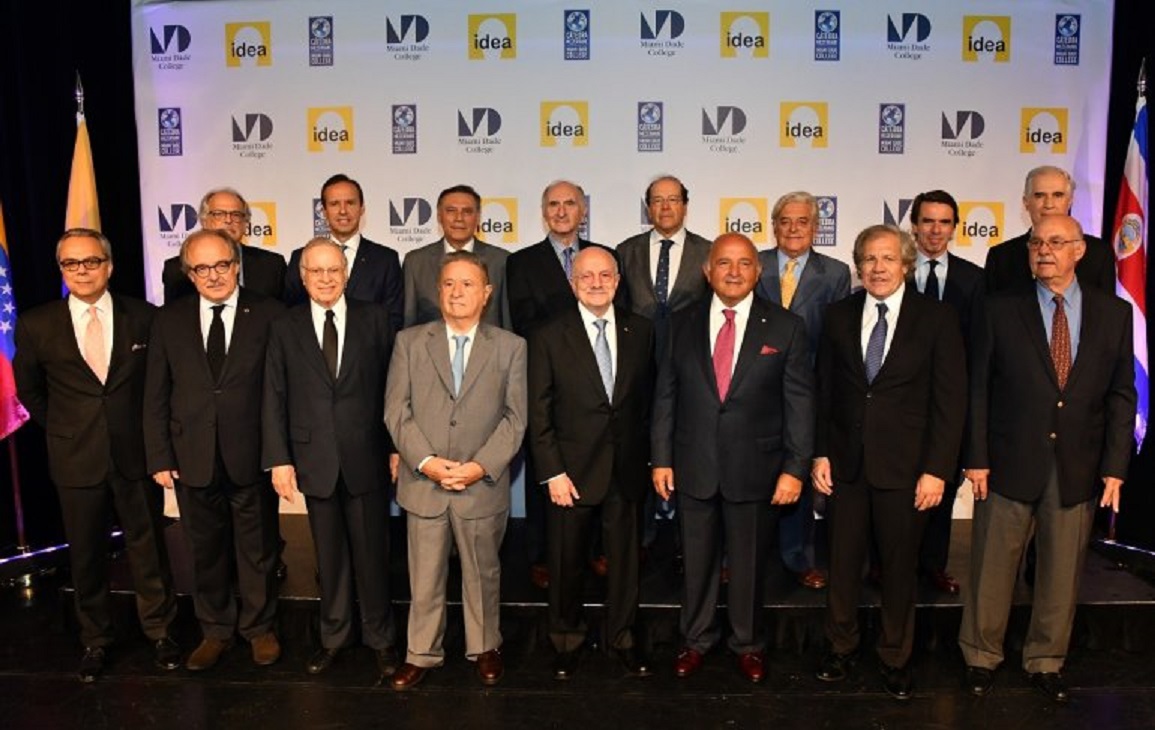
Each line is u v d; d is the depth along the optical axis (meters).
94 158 4.32
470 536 2.86
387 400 2.85
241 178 4.38
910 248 2.82
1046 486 2.75
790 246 3.32
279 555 3.18
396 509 4.30
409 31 4.27
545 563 3.43
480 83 4.27
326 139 4.33
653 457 2.94
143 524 3.07
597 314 2.86
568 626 3.01
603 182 4.29
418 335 2.85
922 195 3.30
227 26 4.32
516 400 2.84
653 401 2.95
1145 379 3.84
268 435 2.87
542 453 2.85
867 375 2.77
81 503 3.00
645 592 3.32
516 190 4.31
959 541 3.89
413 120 4.30
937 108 4.22
